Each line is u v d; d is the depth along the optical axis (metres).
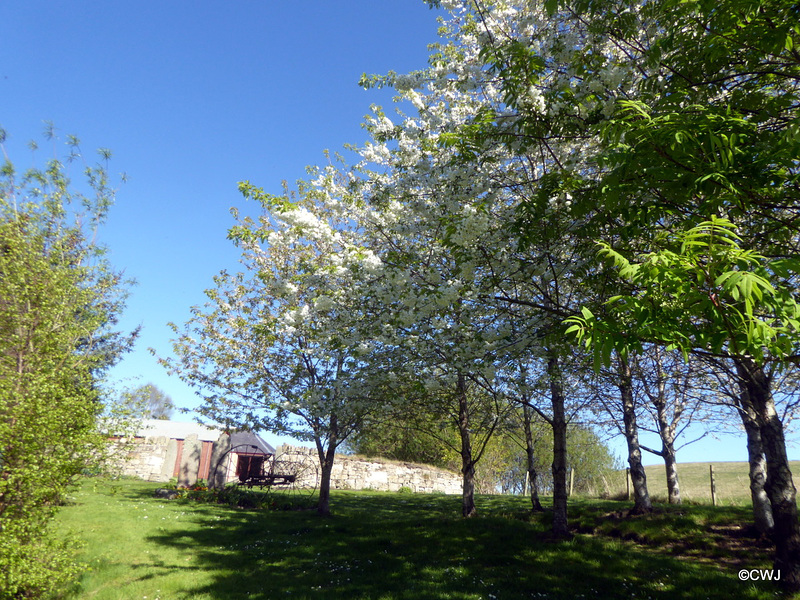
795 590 7.27
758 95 4.70
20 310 7.26
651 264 2.73
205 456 25.61
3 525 6.16
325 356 10.52
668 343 3.02
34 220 8.82
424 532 11.48
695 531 11.17
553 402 11.20
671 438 15.39
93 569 8.42
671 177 3.80
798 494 17.05
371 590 7.73
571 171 6.17
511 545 10.27
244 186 6.82
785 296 2.60
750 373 7.31
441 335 7.32
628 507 14.48
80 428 7.02
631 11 5.71
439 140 6.51
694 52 4.85
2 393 6.24
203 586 7.91
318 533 11.77
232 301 16.28
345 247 7.43
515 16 8.03
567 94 5.84
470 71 7.16
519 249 6.12
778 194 3.98
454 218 6.31
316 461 25.64
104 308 12.34
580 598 7.40
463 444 13.31
